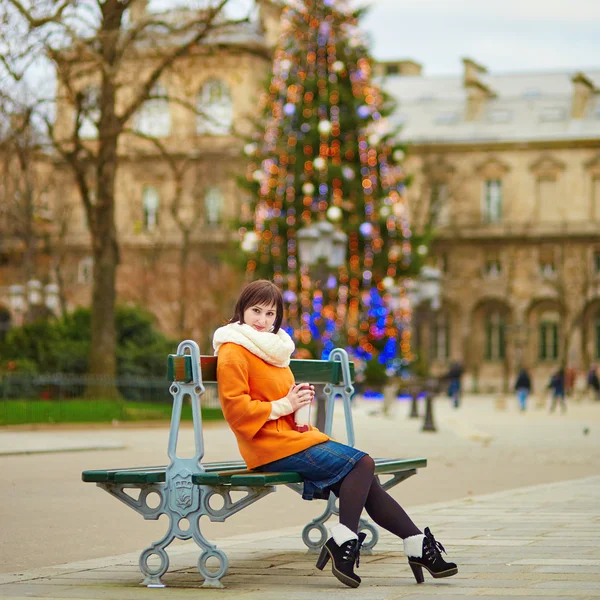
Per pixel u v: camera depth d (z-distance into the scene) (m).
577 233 84.75
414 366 48.75
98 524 10.08
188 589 6.37
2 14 27.67
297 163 43.88
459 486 13.60
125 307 37.31
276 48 44.34
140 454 18.80
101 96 33.09
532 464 17.28
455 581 6.39
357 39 44.25
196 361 6.71
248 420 6.66
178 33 32.62
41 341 35.44
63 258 55.97
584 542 8.01
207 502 6.58
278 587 6.35
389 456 18.72
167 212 79.69
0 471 15.37
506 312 86.69
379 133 45.91
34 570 7.23
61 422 26.88
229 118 70.00
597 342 85.19
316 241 24.27
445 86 93.12
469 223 86.56
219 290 64.94
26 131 32.12
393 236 46.00
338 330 43.91
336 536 6.39
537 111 87.94
